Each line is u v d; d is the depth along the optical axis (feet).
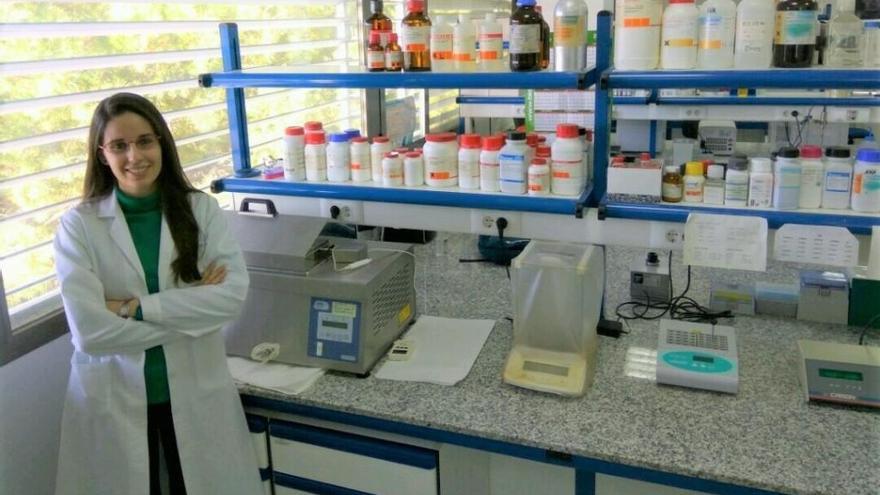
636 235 6.03
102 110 5.08
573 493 6.11
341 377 5.69
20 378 5.78
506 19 6.89
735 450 4.49
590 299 5.47
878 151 5.30
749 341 6.06
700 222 5.66
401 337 6.31
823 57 5.58
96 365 5.22
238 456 5.59
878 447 4.46
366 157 6.79
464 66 6.22
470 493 6.02
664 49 5.51
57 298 6.20
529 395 5.30
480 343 6.18
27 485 5.94
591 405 5.11
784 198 5.53
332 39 9.57
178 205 5.44
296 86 6.49
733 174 5.69
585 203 6.00
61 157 6.00
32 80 5.70
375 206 6.97
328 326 5.70
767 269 7.72
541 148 6.42
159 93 6.94
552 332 5.44
